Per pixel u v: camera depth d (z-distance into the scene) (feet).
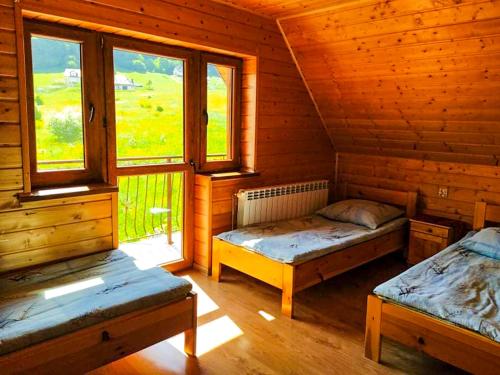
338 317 9.89
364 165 15.96
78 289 7.52
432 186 14.25
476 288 8.32
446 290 8.15
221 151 13.11
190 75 11.69
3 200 8.33
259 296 10.88
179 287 7.76
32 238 8.82
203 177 12.02
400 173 14.99
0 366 5.69
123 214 14.07
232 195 12.61
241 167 13.56
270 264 10.19
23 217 8.65
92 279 8.00
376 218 12.93
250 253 10.69
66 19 8.77
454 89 11.27
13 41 8.05
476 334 6.77
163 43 10.93
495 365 6.57
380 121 13.97
